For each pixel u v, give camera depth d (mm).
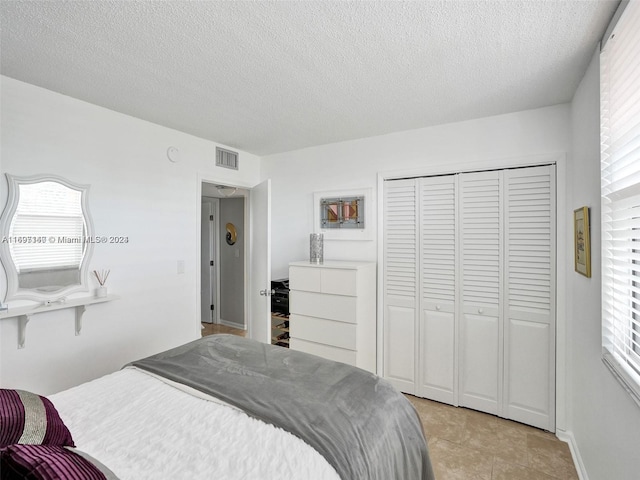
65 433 1081
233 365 1719
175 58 1717
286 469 981
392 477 1200
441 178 2762
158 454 1048
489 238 2564
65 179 2166
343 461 1039
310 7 1315
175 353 1882
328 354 2830
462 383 2684
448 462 2047
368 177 3121
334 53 1666
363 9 1326
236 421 1236
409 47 1608
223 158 3367
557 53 1647
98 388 1485
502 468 1993
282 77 1930
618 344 1439
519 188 2451
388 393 1506
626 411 1276
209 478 945
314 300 2906
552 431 2332
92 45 1593
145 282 2652
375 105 2348
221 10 1333
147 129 2672
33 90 2023
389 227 3014
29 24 1422
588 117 1773
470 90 2092
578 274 2031
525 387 2432
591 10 1312
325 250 3363
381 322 3031
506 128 2490
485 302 2584
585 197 1852
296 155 3562
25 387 1990
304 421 1214
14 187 1948
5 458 777
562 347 2270
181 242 2936
